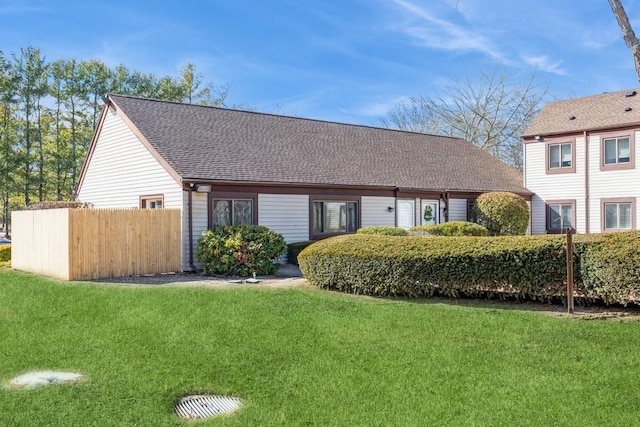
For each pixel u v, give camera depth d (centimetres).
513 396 466
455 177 2114
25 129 2980
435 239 960
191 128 1648
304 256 1058
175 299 896
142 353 605
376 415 432
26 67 2983
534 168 2266
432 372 530
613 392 471
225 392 491
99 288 1026
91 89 3281
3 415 436
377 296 950
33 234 1366
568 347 606
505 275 866
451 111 3847
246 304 859
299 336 668
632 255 761
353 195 1706
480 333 673
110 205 1697
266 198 1501
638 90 2167
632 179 1952
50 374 538
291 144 1820
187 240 1351
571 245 815
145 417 434
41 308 849
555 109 2341
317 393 482
